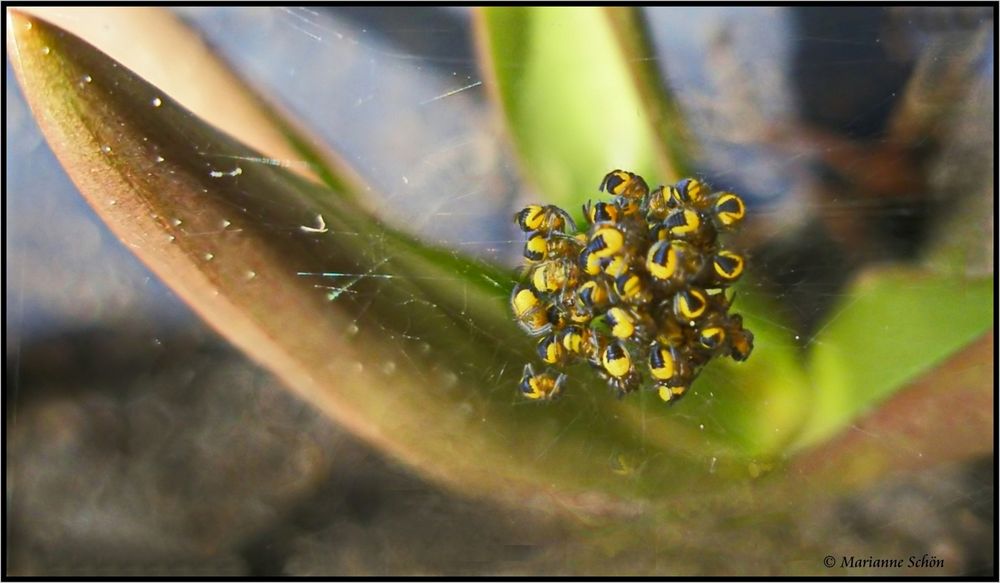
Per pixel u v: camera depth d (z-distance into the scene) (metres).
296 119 0.16
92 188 0.15
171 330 0.16
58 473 0.15
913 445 0.15
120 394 0.16
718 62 0.16
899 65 0.16
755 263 0.16
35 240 0.16
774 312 0.16
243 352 0.16
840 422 0.16
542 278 0.15
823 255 0.16
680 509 0.15
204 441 0.16
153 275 0.16
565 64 0.16
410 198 0.16
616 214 0.15
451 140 0.16
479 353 0.16
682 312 0.15
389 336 0.16
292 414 0.16
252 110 0.16
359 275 0.16
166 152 0.16
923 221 0.16
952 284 0.16
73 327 0.16
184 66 0.16
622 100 0.16
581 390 0.16
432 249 0.16
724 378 0.16
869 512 0.15
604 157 0.16
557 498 0.15
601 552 0.15
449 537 0.15
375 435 0.16
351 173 0.16
